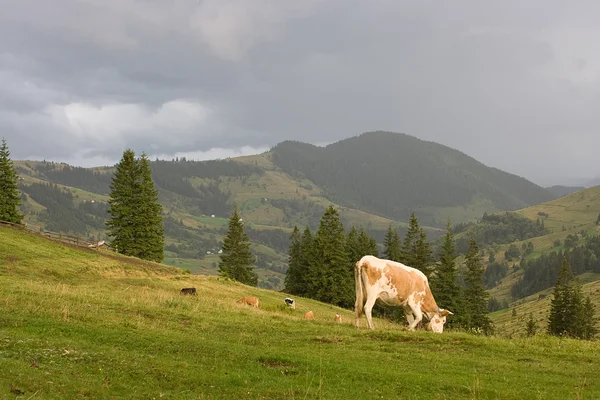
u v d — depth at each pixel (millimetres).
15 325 14312
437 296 64125
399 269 21641
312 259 72750
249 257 83062
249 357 13164
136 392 9781
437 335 17547
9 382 9133
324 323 21859
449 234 66500
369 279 21312
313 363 12812
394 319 61562
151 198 66688
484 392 11055
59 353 11773
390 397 10555
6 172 61031
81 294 22297
